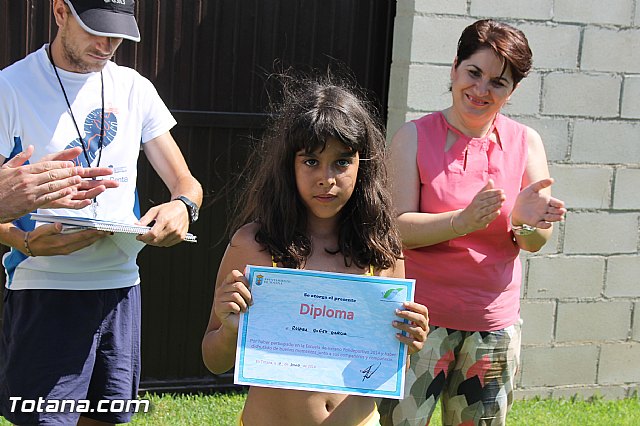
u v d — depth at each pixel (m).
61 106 3.14
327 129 2.46
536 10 4.98
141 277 4.96
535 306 5.27
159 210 3.19
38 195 2.77
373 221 2.66
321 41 5.04
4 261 3.29
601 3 5.08
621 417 5.14
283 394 2.60
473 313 3.33
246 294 2.47
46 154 3.12
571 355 5.39
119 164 3.25
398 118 4.95
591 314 5.39
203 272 5.08
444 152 3.36
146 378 5.07
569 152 5.18
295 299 2.51
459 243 3.31
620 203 5.32
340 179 2.52
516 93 5.02
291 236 2.60
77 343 3.20
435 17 4.80
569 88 5.11
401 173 3.35
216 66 4.91
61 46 3.12
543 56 5.03
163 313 5.04
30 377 3.16
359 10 5.06
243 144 5.02
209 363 2.74
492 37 3.21
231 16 4.89
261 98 5.00
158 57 4.80
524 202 3.17
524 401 5.32
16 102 3.08
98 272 3.23
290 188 2.59
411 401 3.36
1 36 4.54
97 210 3.19
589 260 5.32
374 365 2.52
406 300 2.53
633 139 5.29
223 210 5.04
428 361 3.34
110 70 3.29
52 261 3.17
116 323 3.31
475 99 3.25
